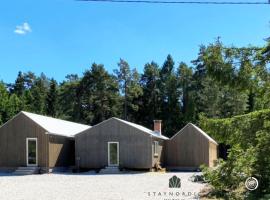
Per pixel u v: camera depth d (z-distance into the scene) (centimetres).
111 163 3838
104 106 7781
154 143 3928
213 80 1303
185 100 7569
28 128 3753
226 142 1323
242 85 1264
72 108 8088
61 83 9188
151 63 8088
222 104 6488
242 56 1259
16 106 6981
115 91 7931
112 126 3869
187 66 7719
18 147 3756
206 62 1280
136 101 7919
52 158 3744
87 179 2870
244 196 1367
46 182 2622
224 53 1267
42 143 3712
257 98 1347
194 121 6919
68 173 3684
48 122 4025
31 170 3631
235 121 1302
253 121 1281
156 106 7719
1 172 3731
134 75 8044
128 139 3825
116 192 1970
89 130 3906
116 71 8050
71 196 1822
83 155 3888
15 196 1853
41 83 9000
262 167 1261
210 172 1355
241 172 1295
